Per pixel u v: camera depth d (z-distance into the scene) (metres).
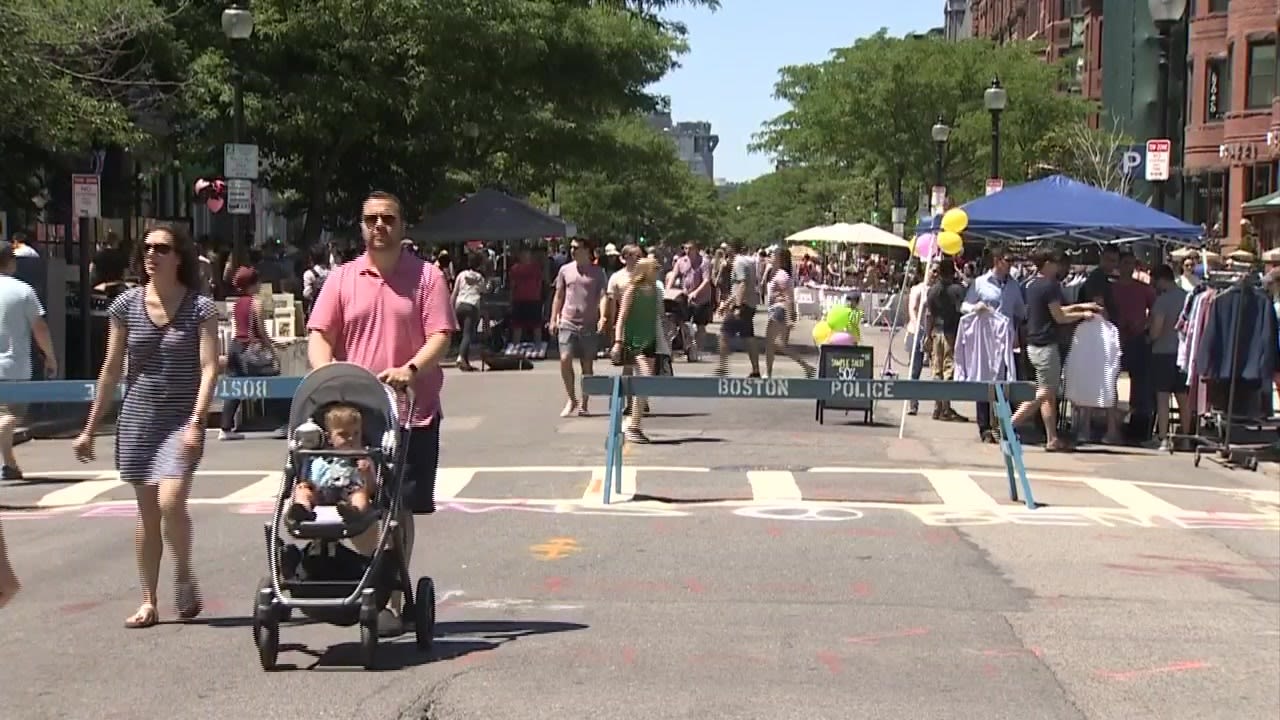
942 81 39.75
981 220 17.69
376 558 6.48
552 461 13.96
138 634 7.38
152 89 24.33
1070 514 11.34
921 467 13.82
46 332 12.36
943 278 18.30
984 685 6.63
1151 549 10.04
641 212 81.94
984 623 7.83
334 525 6.29
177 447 7.39
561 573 8.95
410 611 7.03
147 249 7.33
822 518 10.97
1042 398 15.16
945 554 9.67
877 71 40.97
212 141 27.09
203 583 8.62
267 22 26.36
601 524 10.62
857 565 9.28
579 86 31.39
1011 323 15.87
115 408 17.67
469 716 6.03
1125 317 15.95
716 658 7.02
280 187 32.62
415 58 28.30
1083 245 26.42
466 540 9.97
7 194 25.02
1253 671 6.98
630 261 15.66
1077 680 6.76
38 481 12.82
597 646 7.20
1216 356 14.29
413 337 6.89
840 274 54.53
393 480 6.54
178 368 7.36
